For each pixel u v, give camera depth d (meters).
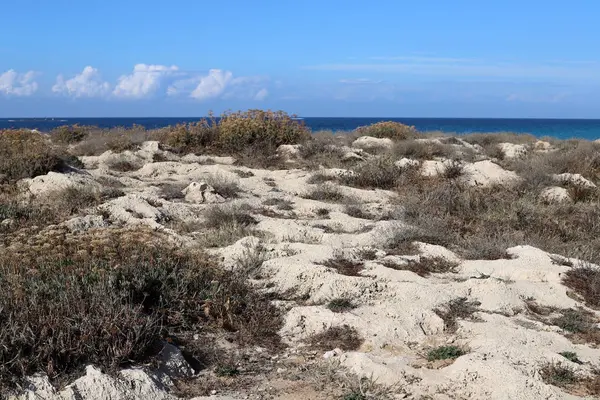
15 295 5.38
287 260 7.56
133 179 13.76
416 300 6.62
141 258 6.67
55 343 4.80
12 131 16.89
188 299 6.29
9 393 4.36
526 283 7.29
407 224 9.80
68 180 11.53
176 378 5.11
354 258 7.99
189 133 18.44
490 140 23.48
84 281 5.87
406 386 4.90
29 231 8.21
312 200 12.29
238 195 12.50
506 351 5.41
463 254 8.59
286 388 4.98
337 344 5.77
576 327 6.29
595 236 10.09
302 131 18.94
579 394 4.87
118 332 5.08
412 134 22.69
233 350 5.70
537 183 13.62
